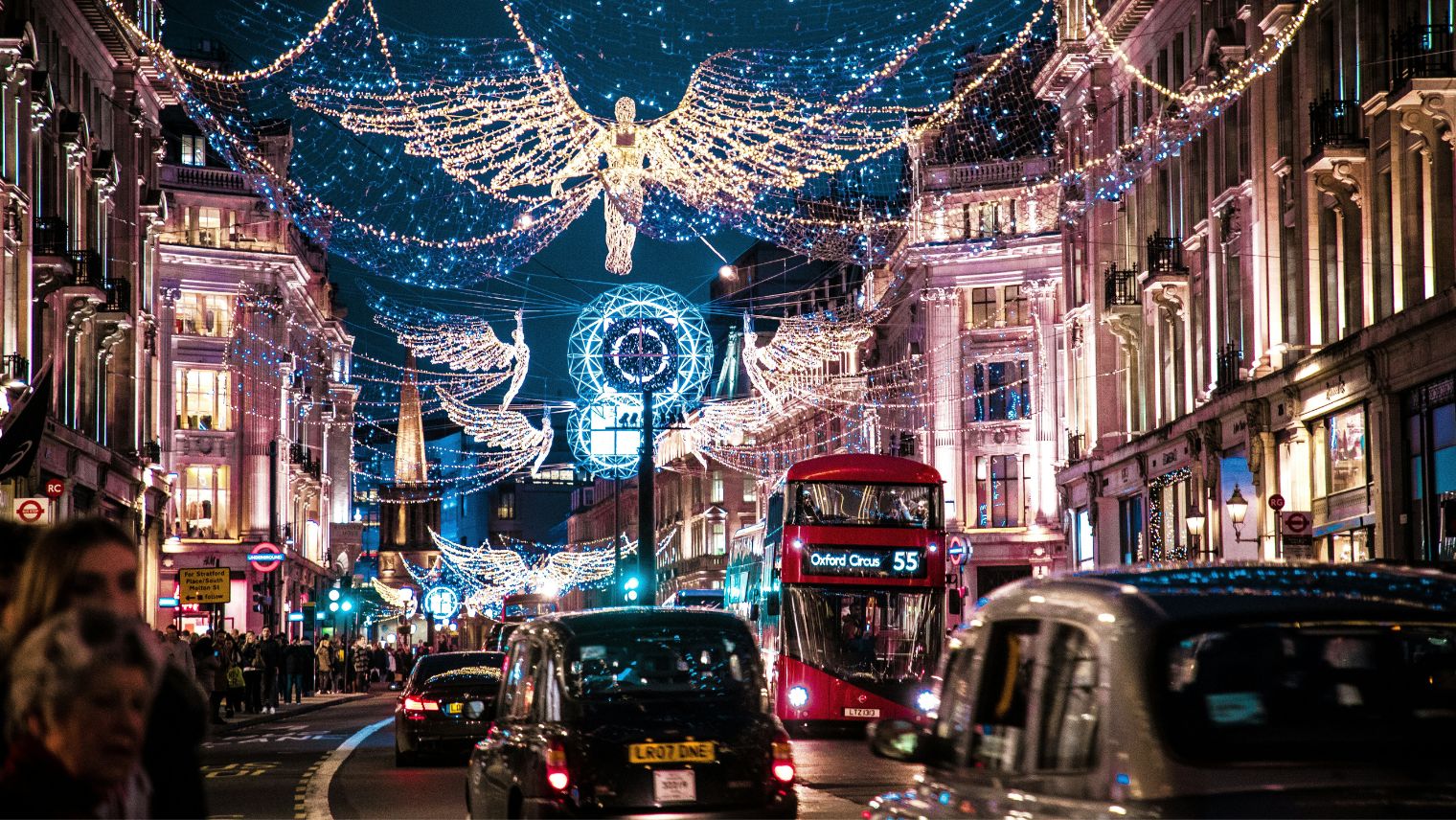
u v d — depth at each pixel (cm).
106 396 4578
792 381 7806
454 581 11188
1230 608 517
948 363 6462
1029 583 618
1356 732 505
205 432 6319
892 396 7212
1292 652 517
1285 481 3606
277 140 6831
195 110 3438
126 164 4659
